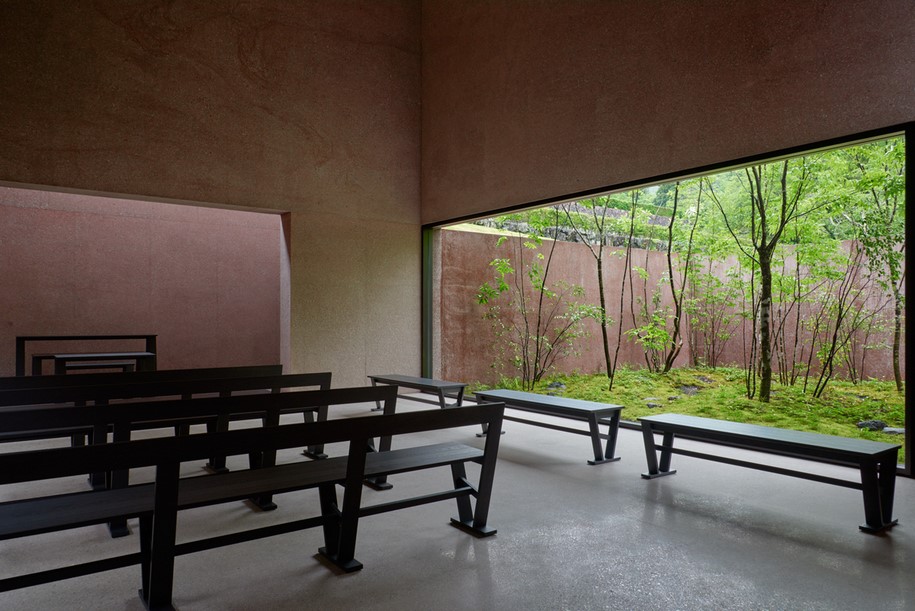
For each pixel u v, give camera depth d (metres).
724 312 8.62
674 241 9.26
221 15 7.06
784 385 7.62
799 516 3.29
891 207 6.41
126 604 2.28
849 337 7.09
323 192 7.79
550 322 9.06
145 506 2.22
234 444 2.20
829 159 6.64
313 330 7.71
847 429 6.04
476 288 8.62
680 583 2.45
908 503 3.52
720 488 3.83
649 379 8.68
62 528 2.01
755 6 4.85
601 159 6.09
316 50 7.72
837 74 4.39
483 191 7.55
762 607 2.25
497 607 2.24
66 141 6.20
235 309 8.30
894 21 4.10
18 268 6.83
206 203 7.07
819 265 7.15
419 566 2.61
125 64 6.50
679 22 5.39
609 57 6.00
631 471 4.27
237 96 7.17
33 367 5.80
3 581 1.98
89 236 7.27
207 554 2.75
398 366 8.38
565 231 9.67
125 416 2.87
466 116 7.79
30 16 6.04
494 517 3.26
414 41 8.54
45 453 1.83
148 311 7.66
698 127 5.25
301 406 3.38
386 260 8.30
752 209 7.06
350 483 2.54
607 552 2.77
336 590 2.38
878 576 2.53
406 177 8.48
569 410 4.61
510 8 7.11
